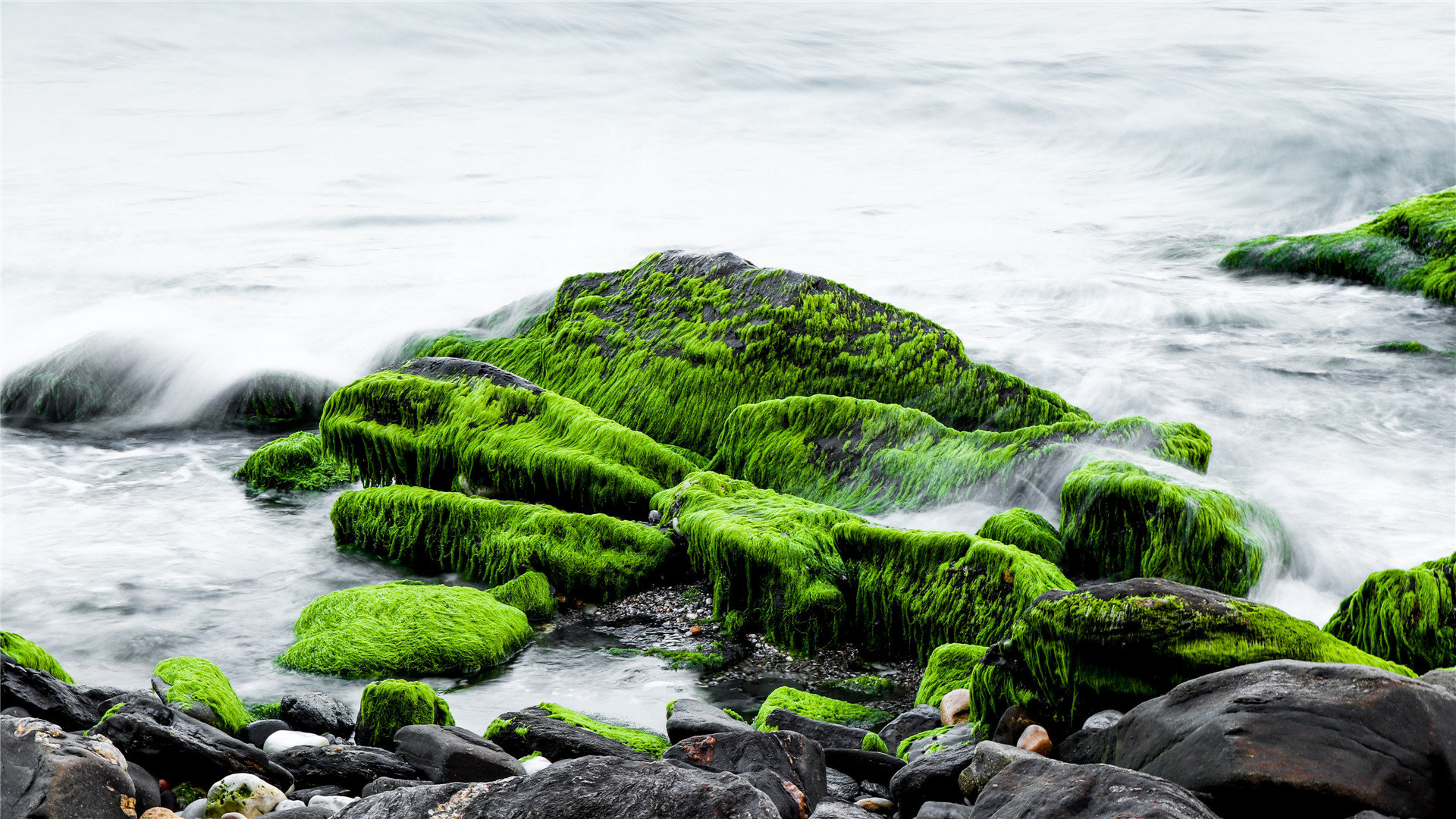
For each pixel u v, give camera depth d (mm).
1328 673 3811
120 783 3779
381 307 16750
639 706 6758
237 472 11258
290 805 4457
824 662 7406
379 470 10453
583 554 8391
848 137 35750
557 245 22203
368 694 5926
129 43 46625
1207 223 23781
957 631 7156
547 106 40719
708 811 3422
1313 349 14336
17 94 40469
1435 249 16734
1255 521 7742
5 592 8383
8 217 24625
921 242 22375
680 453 10516
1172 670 4648
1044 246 21906
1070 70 41781
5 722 3873
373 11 48969
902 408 9828
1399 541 8867
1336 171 27219
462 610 7531
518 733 5590
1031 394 10508
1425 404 12273
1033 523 8031
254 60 46219
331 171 30828
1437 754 3529
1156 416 12148
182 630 7777
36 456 12055
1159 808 3252
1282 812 3529
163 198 27047
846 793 4980
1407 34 44156
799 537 7887
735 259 11852
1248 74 38812
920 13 56875
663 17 52000
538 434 10008
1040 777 3662
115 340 14188
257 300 17594
